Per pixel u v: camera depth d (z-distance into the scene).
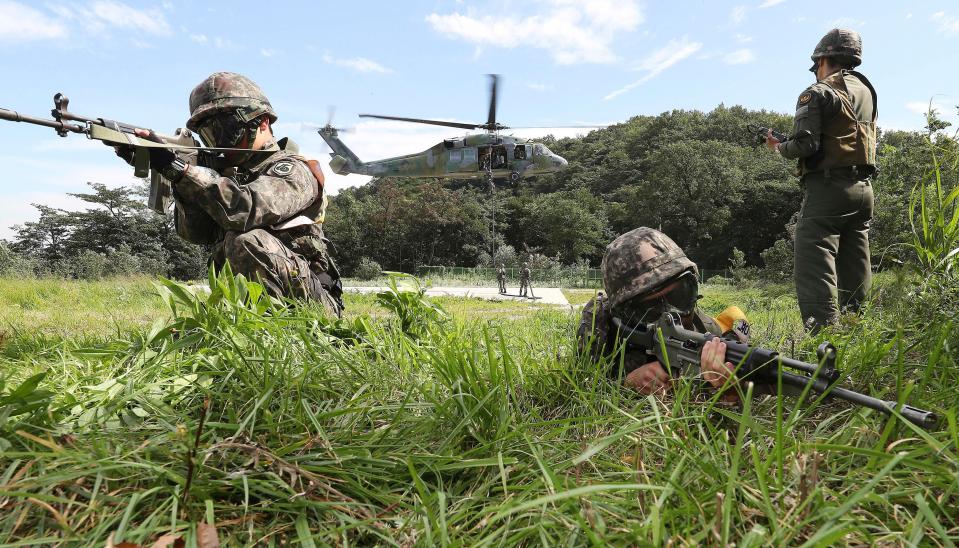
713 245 76.12
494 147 27.61
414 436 1.62
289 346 2.01
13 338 3.13
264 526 1.23
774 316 3.65
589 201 86.19
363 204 77.19
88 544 1.06
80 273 27.00
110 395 1.62
